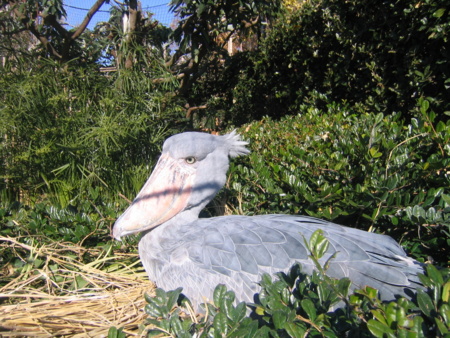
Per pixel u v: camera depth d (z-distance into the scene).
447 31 4.23
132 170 4.28
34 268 3.11
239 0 5.94
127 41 5.39
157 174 2.87
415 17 4.71
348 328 1.54
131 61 5.39
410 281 2.06
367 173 2.96
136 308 2.67
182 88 6.81
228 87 9.73
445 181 2.69
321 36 6.76
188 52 6.55
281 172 3.46
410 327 1.35
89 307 2.71
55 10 5.36
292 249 2.25
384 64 5.35
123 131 4.25
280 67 8.12
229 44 12.18
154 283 2.87
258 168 3.61
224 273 2.29
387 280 2.05
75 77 4.71
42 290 2.97
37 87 4.36
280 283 1.81
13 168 4.17
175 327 1.84
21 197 4.31
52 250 3.22
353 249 2.20
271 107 8.64
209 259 2.37
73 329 2.45
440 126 2.94
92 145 4.15
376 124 3.26
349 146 3.26
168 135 5.28
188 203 2.82
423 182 2.88
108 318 2.58
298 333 1.46
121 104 4.79
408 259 2.25
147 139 4.68
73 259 3.18
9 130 4.24
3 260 3.20
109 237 3.47
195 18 6.05
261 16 6.96
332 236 2.29
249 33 8.15
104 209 3.53
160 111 5.25
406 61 4.91
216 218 2.79
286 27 7.77
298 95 7.36
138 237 3.38
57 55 5.72
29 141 4.28
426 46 4.76
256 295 2.09
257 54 8.73
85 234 3.23
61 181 4.06
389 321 1.38
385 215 2.85
